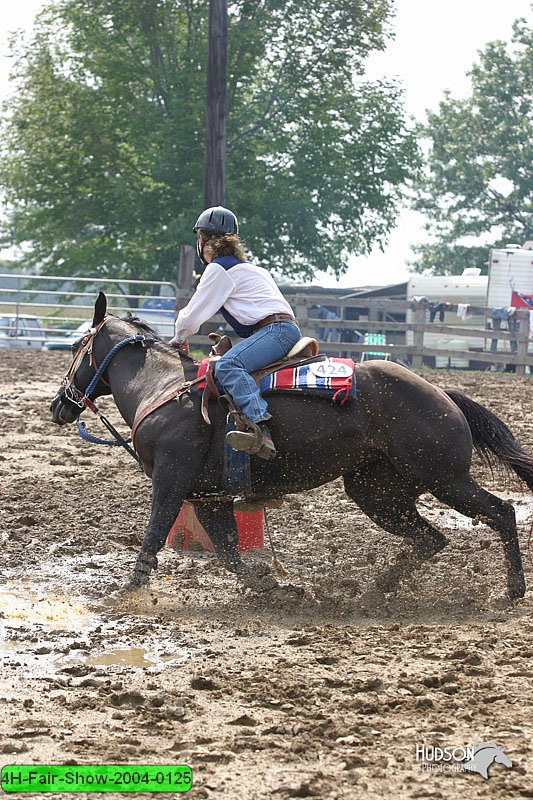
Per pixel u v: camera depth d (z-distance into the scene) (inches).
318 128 2198.6
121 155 2182.6
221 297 380.5
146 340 406.3
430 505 552.4
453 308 1453.0
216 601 387.5
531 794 227.0
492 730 261.3
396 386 378.6
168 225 2087.8
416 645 333.7
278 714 274.4
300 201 2164.1
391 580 399.2
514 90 3287.4
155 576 418.3
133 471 637.3
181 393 380.2
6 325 1592.0
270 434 370.3
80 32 2144.4
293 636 343.6
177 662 320.5
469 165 3284.9
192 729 264.2
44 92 2183.8
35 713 276.2
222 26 1464.1
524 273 1668.3
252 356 372.2
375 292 1953.7
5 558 440.5
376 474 397.7
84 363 418.9
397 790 229.1
